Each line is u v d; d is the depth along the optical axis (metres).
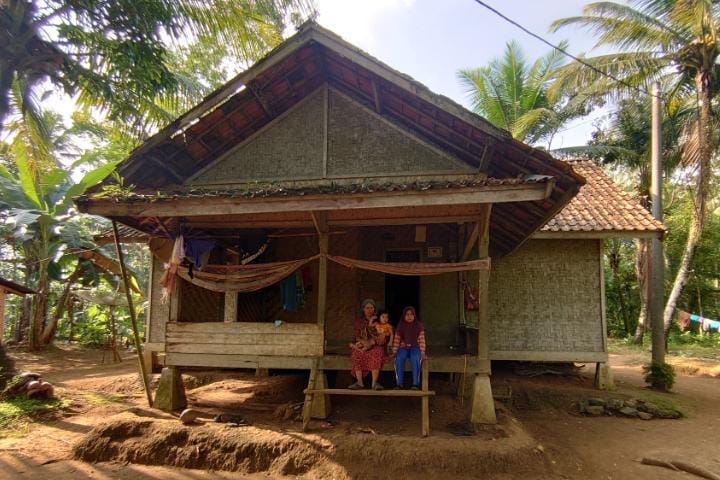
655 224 9.70
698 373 13.86
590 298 10.10
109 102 9.02
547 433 7.41
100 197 6.45
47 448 6.21
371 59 7.10
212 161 8.89
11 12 7.83
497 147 7.21
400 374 6.78
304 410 6.44
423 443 5.73
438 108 7.17
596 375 9.97
